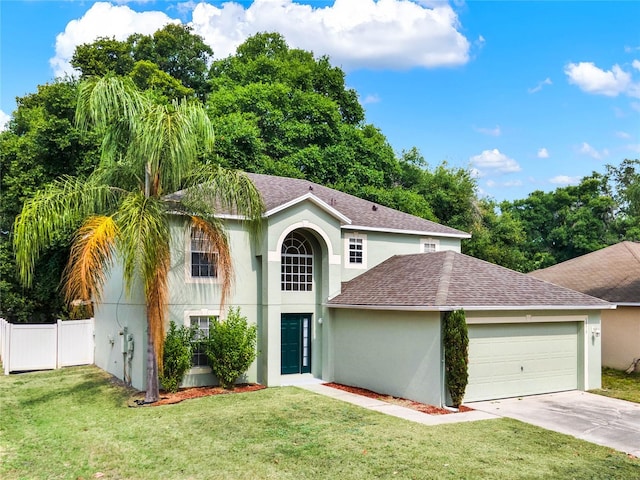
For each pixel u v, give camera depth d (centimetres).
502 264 3884
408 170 4547
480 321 1584
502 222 4297
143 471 976
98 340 2245
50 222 1415
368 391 1744
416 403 1549
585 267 2622
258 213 1639
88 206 1483
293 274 1939
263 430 1228
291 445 1113
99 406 1518
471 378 1586
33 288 3017
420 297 1584
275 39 4631
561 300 1723
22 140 2888
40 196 1439
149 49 4362
